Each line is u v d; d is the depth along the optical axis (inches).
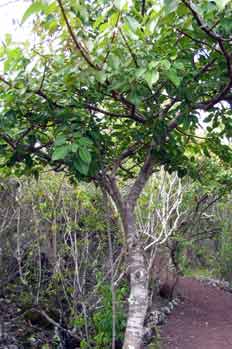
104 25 82.5
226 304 359.9
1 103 108.4
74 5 80.4
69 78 95.7
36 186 220.5
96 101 115.6
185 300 356.8
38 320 217.0
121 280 209.5
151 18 82.9
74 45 90.1
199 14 81.1
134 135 131.4
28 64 94.0
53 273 222.7
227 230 447.5
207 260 493.4
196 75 106.3
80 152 92.6
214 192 318.0
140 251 118.3
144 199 245.4
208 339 251.0
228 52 97.3
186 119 114.3
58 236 219.1
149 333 236.5
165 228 242.7
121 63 91.6
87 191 216.2
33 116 115.6
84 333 205.3
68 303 213.6
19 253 222.5
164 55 91.9
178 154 139.6
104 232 221.8
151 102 115.0
